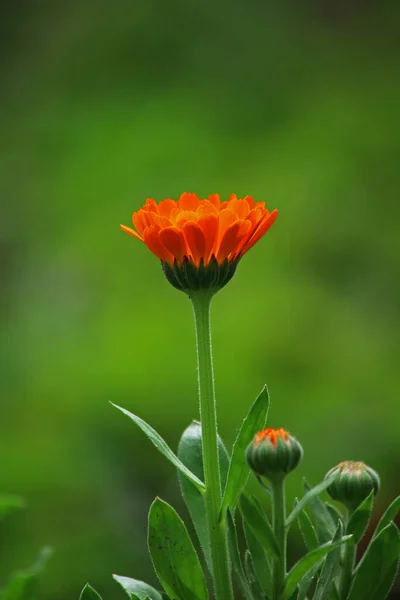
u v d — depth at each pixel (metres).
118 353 2.37
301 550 1.74
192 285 0.76
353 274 2.62
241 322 2.39
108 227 2.89
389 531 0.74
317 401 2.17
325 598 0.74
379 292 2.56
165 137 3.17
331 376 2.26
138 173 3.06
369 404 2.17
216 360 2.28
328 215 2.74
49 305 2.70
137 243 2.79
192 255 0.76
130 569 1.89
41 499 1.96
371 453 2.06
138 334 2.43
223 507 0.75
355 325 2.43
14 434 2.16
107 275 2.73
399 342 2.40
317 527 0.77
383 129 3.02
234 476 0.75
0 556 1.83
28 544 1.86
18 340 2.58
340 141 2.99
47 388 2.32
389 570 0.75
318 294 2.51
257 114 3.25
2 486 1.97
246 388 2.21
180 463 0.75
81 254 2.83
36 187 3.22
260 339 2.34
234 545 0.74
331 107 3.17
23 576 0.72
